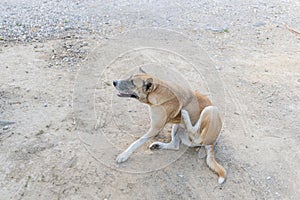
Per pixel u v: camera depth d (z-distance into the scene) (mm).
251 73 3254
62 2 4832
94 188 1970
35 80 2906
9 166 2066
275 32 4180
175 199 1944
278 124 2586
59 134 2330
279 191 2039
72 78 2967
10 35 3707
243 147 2342
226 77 3152
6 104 2574
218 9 4848
